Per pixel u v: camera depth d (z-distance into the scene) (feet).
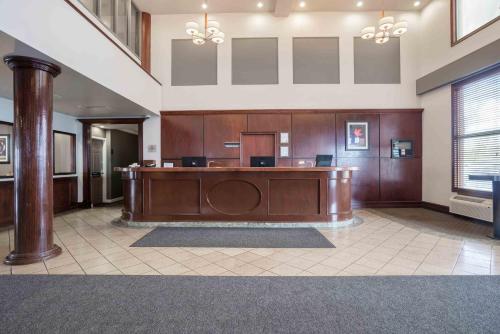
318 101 20.76
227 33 21.04
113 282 7.67
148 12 20.94
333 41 20.85
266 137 20.92
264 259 9.49
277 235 12.41
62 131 19.43
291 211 13.75
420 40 20.54
